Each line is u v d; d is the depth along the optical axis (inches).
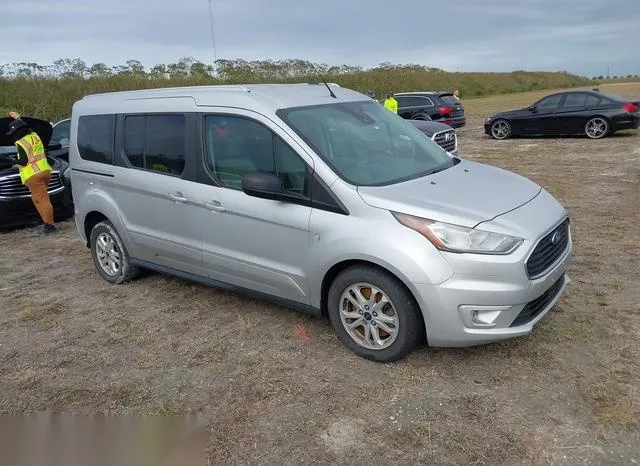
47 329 182.2
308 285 154.1
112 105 206.2
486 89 2111.2
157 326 178.9
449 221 133.3
